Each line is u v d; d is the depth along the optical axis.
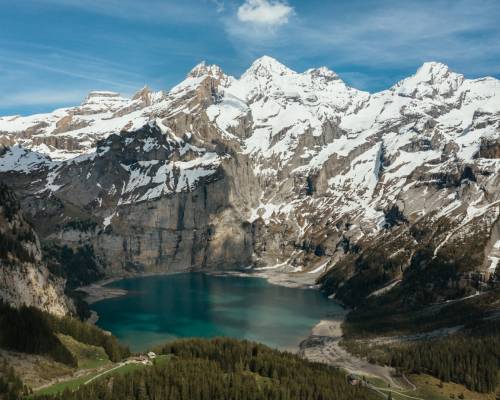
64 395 154.38
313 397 176.75
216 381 173.50
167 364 185.50
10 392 155.88
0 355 181.38
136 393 163.25
